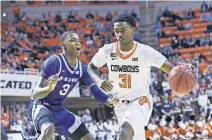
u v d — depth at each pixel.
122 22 6.11
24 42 27.00
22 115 20.61
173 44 27.41
